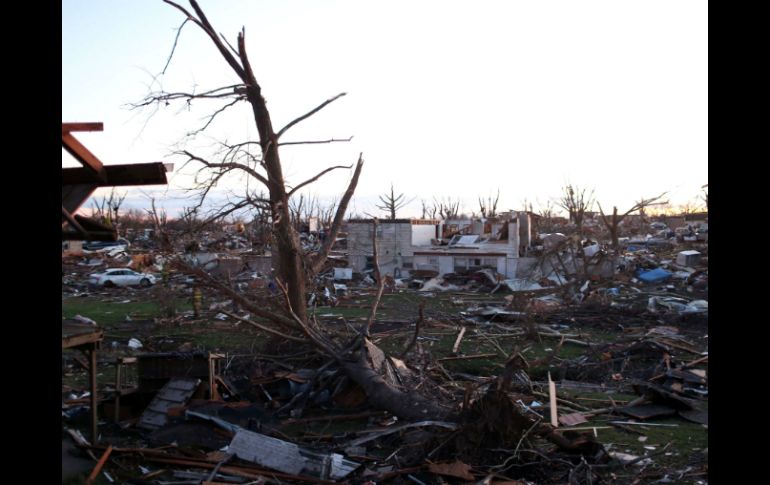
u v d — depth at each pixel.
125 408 13.98
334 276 46.31
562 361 20.19
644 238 75.19
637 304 30.31
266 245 20.94
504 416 11.17
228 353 19.84
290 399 15.84
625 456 11.48
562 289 34.28
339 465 10.91
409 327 26.39
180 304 31.50
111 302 34.22
